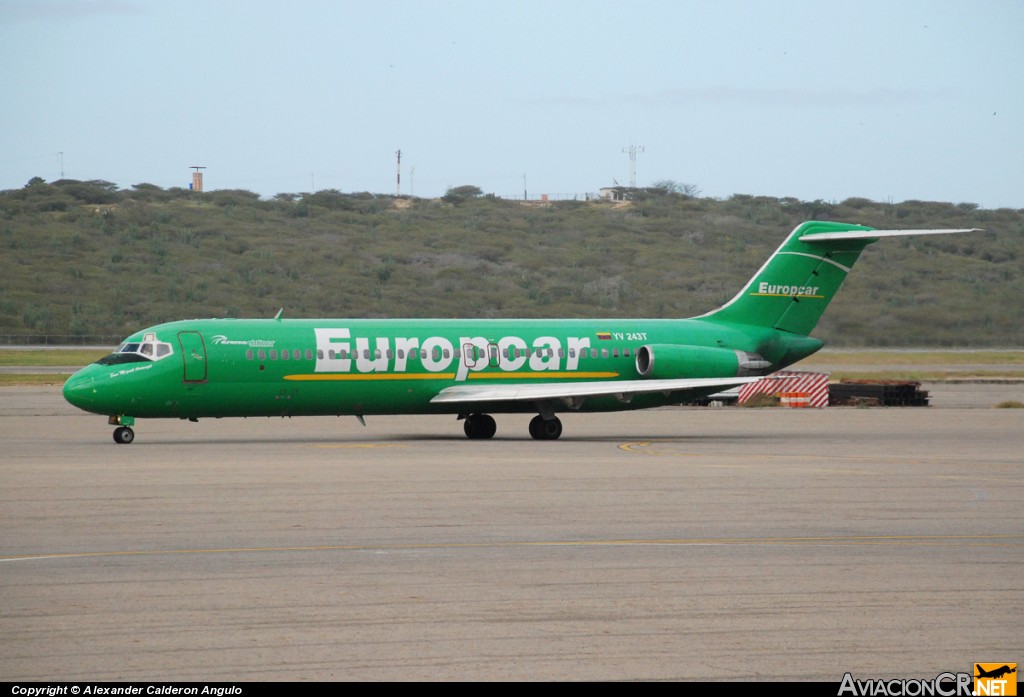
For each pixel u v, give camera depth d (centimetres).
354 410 14575
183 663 4544
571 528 7544
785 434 16062
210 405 13825
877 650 4812
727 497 9056
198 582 5878
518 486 9600
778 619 5259
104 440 14262
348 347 14350
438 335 14850
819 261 16612
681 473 10681
